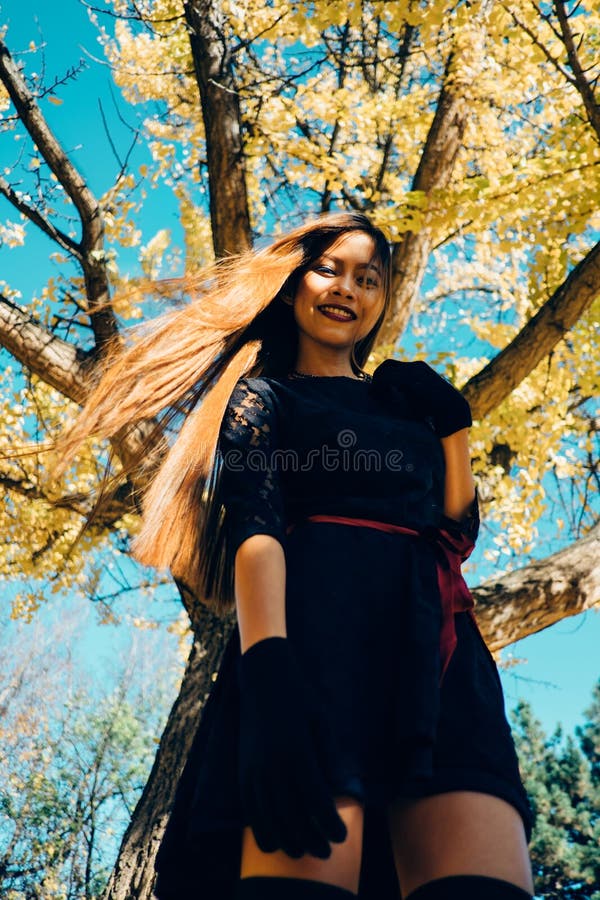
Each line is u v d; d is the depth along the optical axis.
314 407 1.31
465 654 1.18
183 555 1.42
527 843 1.06
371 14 5.28
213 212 5.29
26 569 5.87
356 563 1.16
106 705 15.12
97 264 5.08
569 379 5.41
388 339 5.71
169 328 1.48
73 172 5.19
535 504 5.18
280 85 5.64
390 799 1.02
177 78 6.20
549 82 5.45
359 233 1.54
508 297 6.62
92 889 12.71
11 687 14.95
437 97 5.69
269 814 0.89
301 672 1.06
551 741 17.69
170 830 1.12
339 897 0.92
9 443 5.60
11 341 4.78
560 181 4.54
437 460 1.36
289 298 1.56
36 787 13.50
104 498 1.59
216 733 1.10
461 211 4.65
